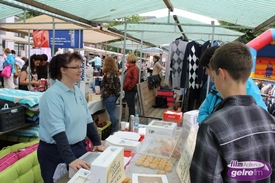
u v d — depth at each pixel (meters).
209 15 4.68
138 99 4.50
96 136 1.96
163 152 1.60
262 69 3.72
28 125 2.92
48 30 4.42
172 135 1.71
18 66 7.34
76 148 1.76
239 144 0.79
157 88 5.80
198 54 4.27
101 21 4.19
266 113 0.88
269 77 3.69
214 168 0.78
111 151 1.19
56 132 1.56
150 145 1.71
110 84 4.30
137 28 6.98
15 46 15.86
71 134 1.71
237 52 0.87
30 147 2.63
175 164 1.48
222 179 0.80
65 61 1.68
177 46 4.60
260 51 3.66
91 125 1.97
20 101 2.75
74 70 1.70
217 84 0.94
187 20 6.00
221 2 3.51
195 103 4.38
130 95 4.75
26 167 2.26
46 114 1.61
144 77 7.55
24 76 4.45
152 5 4.00
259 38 3.18
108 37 7.84
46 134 1.70
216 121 0.82
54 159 1.71
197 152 0.84
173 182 1.30
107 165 1.03
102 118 4.74
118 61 11.77
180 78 4.64
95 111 4.24
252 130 0.81
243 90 0.89
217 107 0.93
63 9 3.71
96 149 1.79
